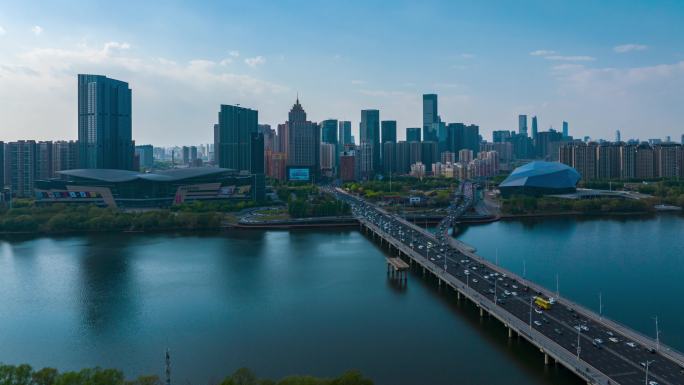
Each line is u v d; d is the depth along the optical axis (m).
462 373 198.62
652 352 194.00
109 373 160.38
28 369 160.12
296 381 163.25
